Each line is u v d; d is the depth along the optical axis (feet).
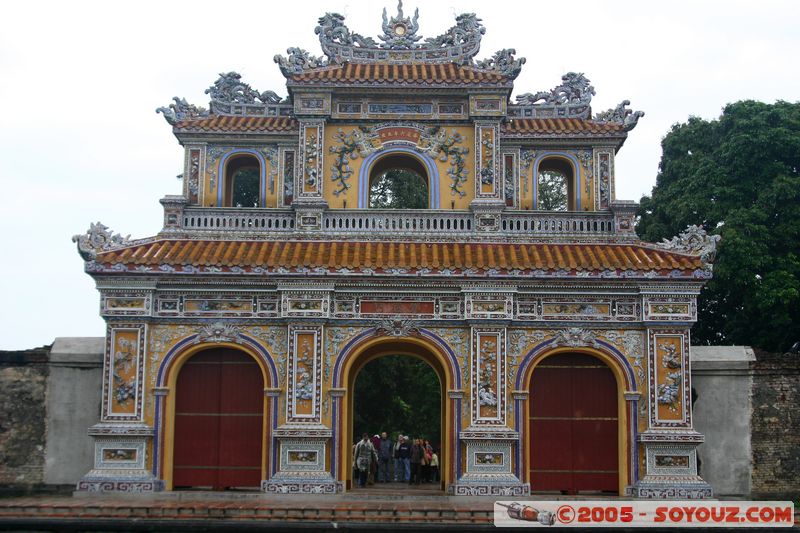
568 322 91.30
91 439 95.71
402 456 110.83
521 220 98.89
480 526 73.87
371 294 91.56
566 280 90.27
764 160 124.36
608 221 99.19
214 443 91.50
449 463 89.51
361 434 147.43
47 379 96.63
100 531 74.38
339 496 87.40
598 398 92.27
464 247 95.86
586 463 91.40
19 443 95.66
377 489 95.45
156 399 89.71
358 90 101.24
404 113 102.47
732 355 96.99
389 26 107.04
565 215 99.14
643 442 88.84
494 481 88.12
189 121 102.58
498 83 100.48
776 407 96.02
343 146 101.96
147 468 88.58
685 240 93.76
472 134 102.32
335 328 91.30
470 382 90.27
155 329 91.09
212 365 92.79
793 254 119.55
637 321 91.04
